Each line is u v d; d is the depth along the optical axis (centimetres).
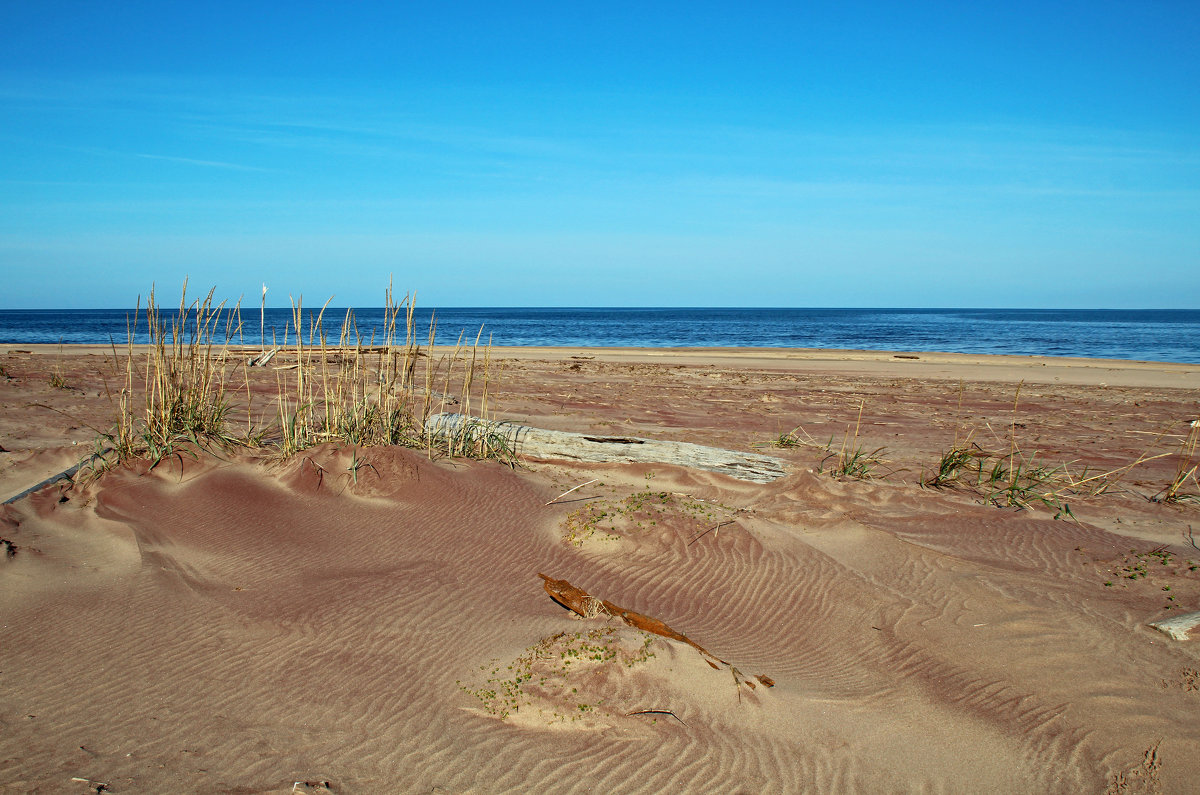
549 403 1405
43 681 407
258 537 611
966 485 848
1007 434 1240
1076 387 2072
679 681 412
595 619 489
